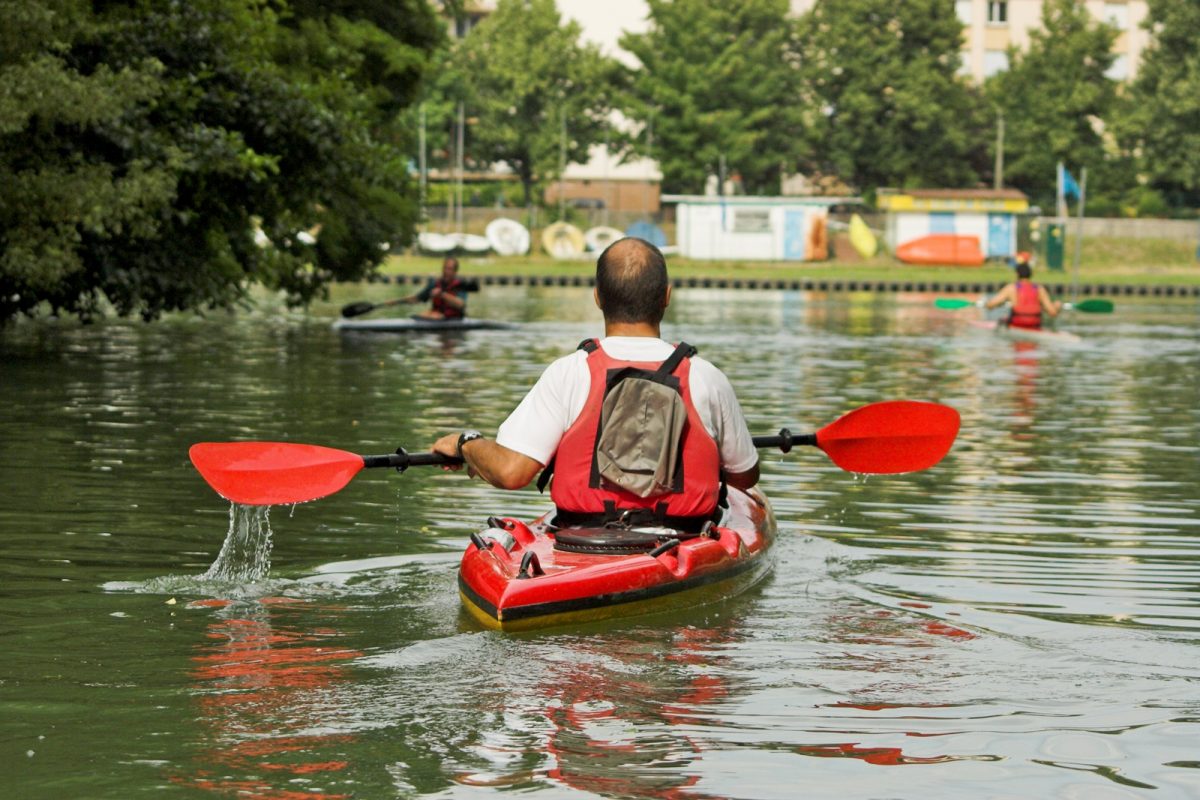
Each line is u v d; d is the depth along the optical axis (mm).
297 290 29031
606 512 6422
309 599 6461
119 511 8750
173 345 23188
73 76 18609
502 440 6445
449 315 28203
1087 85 76062
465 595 6273
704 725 4672
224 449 6797
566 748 4445
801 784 4160
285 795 4062
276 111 21344
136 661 5418
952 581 6941
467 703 4887
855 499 9570
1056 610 6332
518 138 76875
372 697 4949
